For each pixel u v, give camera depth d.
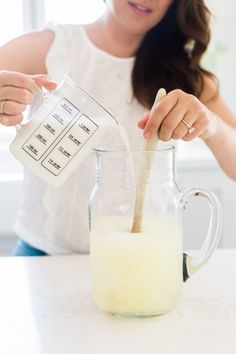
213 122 1.00
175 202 0.80
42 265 1.03
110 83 1.34
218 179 1.91
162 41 1.32
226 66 2.13
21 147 0.78
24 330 0.75
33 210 1.32
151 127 0.81
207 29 1.34
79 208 1.28
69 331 0.74
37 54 1.35
